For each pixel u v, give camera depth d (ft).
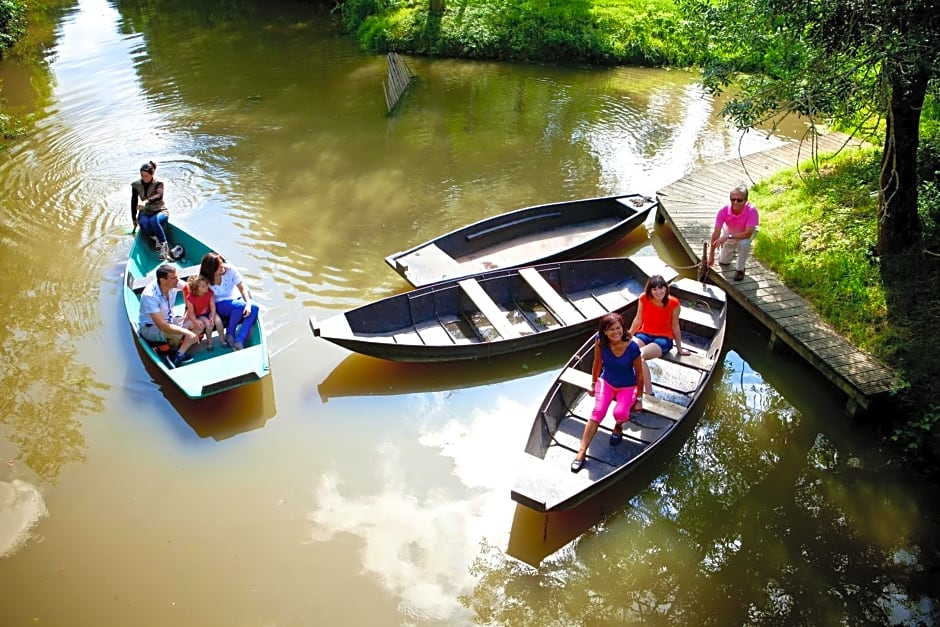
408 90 53.98
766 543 21.02
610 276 31.63
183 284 29.73
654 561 20.42
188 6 76.07
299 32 67.31
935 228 29.01
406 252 31.24
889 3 21.65
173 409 24.89
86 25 68.90
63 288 31.04
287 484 22.31
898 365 24.68
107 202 37.88
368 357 27.78
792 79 25.41
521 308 30.71
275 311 29.84
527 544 20.68
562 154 44.47
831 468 23.56
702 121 49.21
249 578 19.40
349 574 19.56
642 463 23.30
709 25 29.73
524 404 25.90
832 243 30.58
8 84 53.67
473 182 40.88
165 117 48.47
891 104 25.59
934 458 22.84
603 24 62.08
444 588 19.30
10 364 26.68
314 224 36.40
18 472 22.40
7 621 18.21
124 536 20.52
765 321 27.61
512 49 60.18
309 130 47.01
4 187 39.27
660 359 26.35
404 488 22.27
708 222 34.42
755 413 25.86
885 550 20.72
